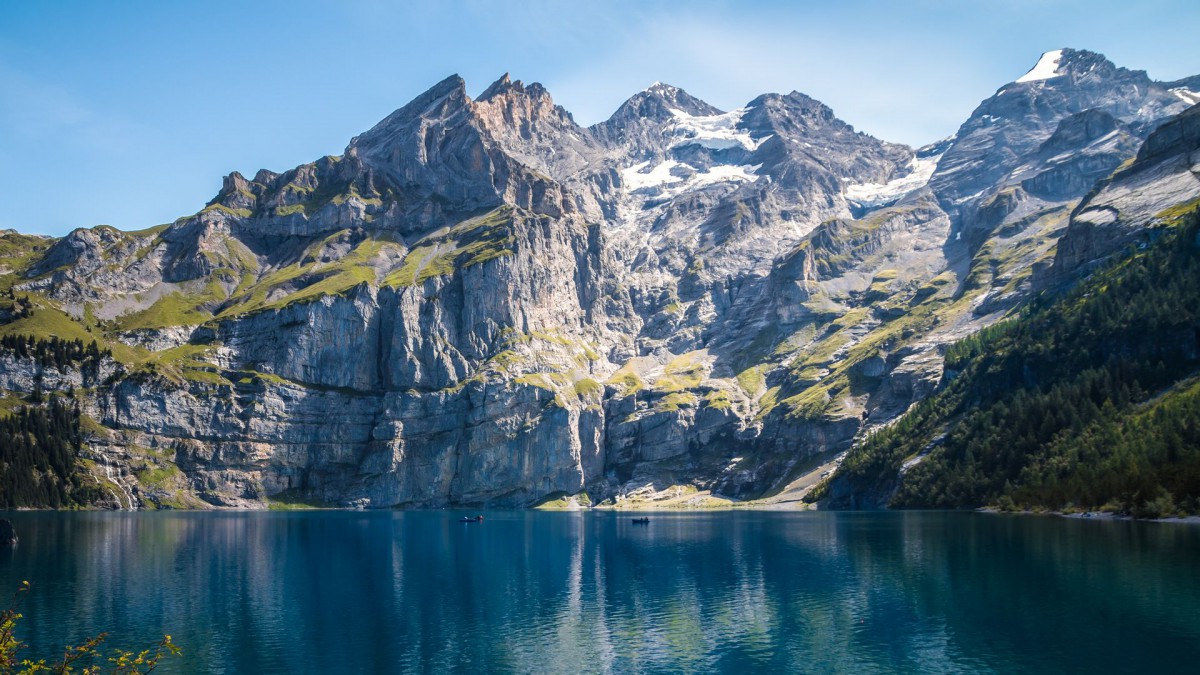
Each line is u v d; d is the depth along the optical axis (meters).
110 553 186.50
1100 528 187.62
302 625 112.94
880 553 170.88
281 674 91.00
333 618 117.19
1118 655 91.25
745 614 117.12
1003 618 108.25
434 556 186.00
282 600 130.12
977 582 131.62
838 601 123.44
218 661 95.69
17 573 155.88
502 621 115.19
